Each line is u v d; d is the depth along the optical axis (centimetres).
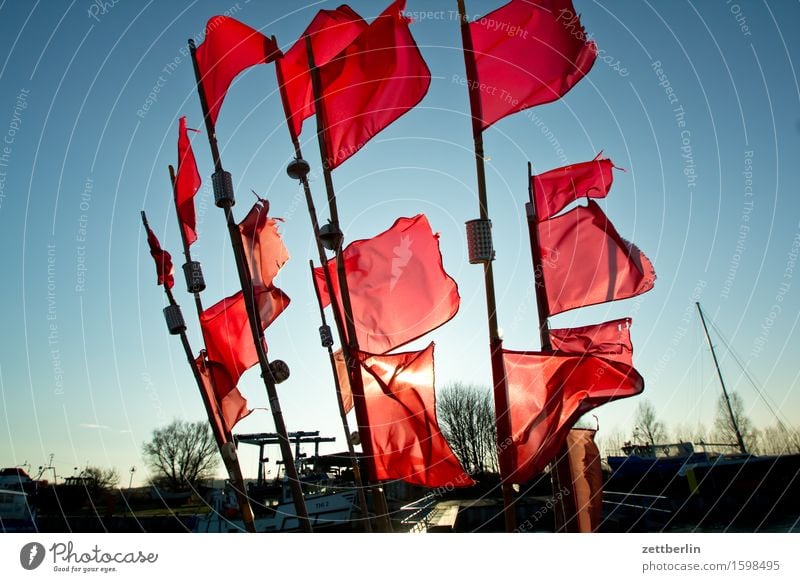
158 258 1111
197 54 980
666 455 2314
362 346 903
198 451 1858
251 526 952
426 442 856
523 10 896
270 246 1008
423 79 896
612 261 953
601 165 994
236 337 1070
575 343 959
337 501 2364
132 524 1956
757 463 2108
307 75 979
